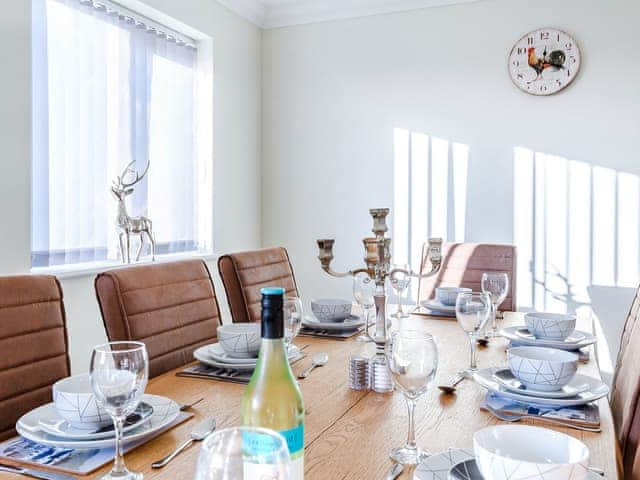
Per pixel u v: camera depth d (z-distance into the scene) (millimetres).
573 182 3098
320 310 1828
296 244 3777
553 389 1076
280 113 3791
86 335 2543
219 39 3396
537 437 716
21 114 2211
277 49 3781
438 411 1065
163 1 2916
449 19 3320
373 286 1741
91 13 2633
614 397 1479
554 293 3150
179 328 1588
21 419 938
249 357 1365
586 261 3088
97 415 879
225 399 1128
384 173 3512
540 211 3166
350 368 1224
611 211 3033
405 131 3449
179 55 3229
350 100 3586
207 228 3410
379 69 3502
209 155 3385
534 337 1619
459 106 3316
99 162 2705
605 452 870
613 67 3000
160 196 3113
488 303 1341
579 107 3070
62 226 2527
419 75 3402
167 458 839
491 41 3232
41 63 2385
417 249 3436
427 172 3400
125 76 2846
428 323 1959
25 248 2242
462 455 806
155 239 3078
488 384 1137
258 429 521
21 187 2221
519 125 3193
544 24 3115
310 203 3727
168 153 3162
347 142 3605
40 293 1258
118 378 772
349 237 3621
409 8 3406
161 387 1207
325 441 920
